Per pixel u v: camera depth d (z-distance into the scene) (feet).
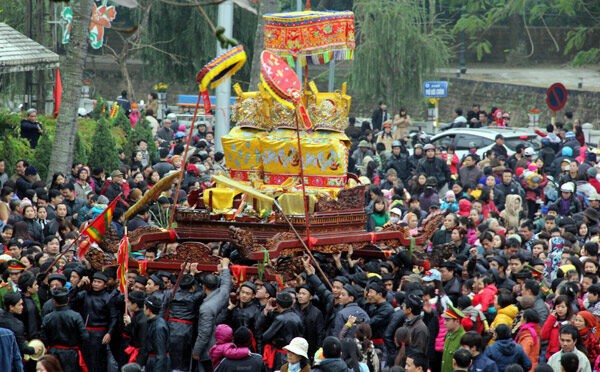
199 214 101.35
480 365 87.20
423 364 84.69
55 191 133.28
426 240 110.11
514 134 214.90
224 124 178.81
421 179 161.48
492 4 365.61
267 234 99.45
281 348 93.04
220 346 89.45
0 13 281.74
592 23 367.66
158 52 282.97
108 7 225.97
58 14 244.63
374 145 215.51
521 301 99.30
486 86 339.77
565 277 109.91
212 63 96.78
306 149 101.65
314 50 104.37
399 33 292.61
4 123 180.75
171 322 97.14
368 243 104.37
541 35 377.71
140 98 376.07
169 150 199.82
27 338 97.19
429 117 277.64
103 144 175.73
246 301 96.37
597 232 138.10
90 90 364.38
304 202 97.35
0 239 117.29
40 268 103.40
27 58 198.08
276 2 196.24
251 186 104.06
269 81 96.17
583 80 341.21
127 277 98.53
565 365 86.94
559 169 197.67
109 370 98.48
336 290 95.35
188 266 98.32
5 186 134.31
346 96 103.45
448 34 346.13
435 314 97.25
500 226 145.28
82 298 98.99
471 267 111.65
